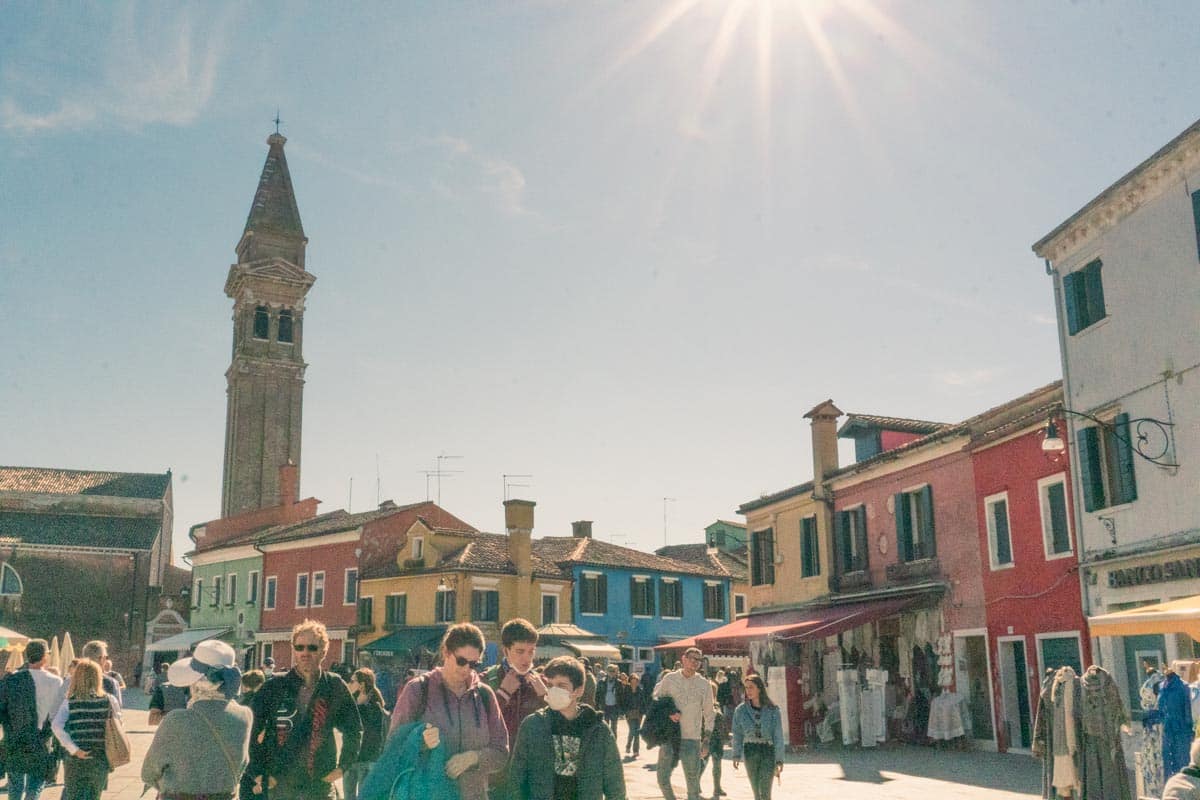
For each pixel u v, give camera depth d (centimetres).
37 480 6619
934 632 2508
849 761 2092
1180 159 1822
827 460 3062
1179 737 1195
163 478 7006
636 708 2380
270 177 9912
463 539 4750
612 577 4903
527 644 701
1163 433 1845
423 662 4097
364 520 4975
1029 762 2002
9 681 906
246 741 629
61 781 1537
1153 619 1295
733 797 1550
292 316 9550
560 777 601
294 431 9300
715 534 6606
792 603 3181
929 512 2575
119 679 1188
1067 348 2147
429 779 583
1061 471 2138
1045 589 2155
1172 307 1847
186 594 6369
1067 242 2147
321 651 670
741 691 2686
